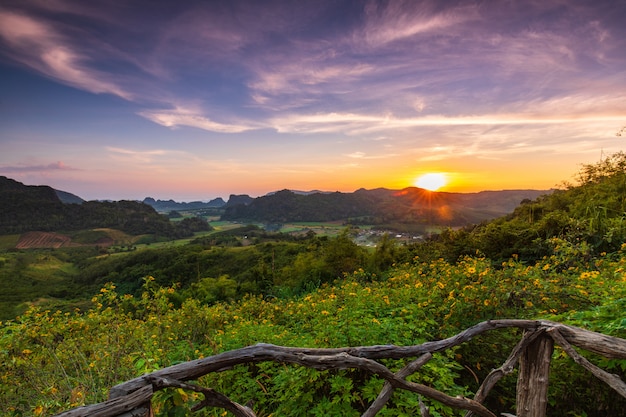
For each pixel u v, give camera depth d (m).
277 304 7.42
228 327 5.03
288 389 2.93
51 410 2.75
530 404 1.38
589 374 2.65
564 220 8.07
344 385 2.63
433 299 4.41
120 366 3.55
